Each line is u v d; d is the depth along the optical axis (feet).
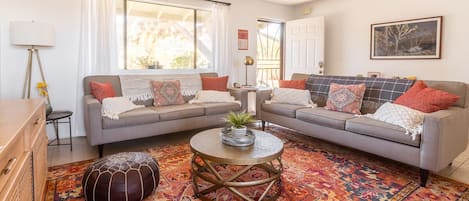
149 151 10.33
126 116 9.94
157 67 14.19
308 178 8.03
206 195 6.92
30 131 5.09
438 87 9.28
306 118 10.96
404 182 7.80
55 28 11.43
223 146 7.01
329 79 12.71
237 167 8.70
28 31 9.73
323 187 7.47
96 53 12.08
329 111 10.89
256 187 7.38
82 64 11.89
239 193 6.42
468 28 12.64
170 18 14.39
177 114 11.16
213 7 15.53
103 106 9.98
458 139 8.14
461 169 8.71
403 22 14.62
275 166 8.89
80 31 11.82
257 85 18.75
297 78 14.17
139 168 6.42
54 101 11.71
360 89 10.84
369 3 15.98
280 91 13.01
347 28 17.10
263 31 19.33
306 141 11.75
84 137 12.10
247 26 17.52
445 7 13.25
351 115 10.13
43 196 6.41
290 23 19.27
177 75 13.65
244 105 13.51
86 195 6.27
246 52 17.63
